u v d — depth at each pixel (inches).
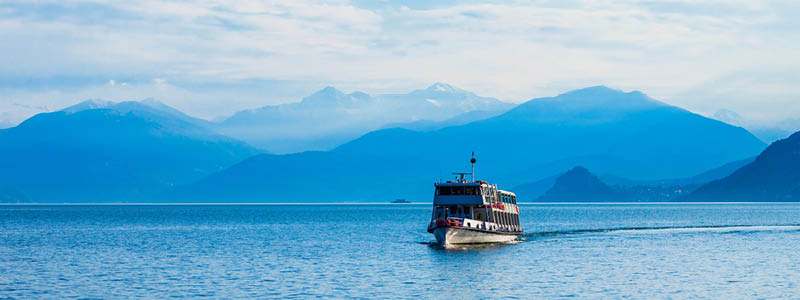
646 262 5132.9
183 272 4697.3
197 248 6387.8
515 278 4399.6
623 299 3777.1
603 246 6279.5
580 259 5265.8
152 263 5196.9
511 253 5575.8
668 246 6348.4
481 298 3809.1
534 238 7106.3
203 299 3769.7
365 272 4655.5
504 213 6432.1
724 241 6963.6
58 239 7608.3
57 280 4382.4
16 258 5556.1
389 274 4562.0
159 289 4052.7
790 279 4389.8
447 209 5984.3
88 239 7608.3
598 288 4077.3
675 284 4202.8
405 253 5733.3
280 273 4630.9
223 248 6387.8
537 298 3806.6
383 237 7785.4
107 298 3806.6
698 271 4704.7
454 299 3786.9
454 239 5797.2
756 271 4714.6
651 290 4013.3
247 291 3983.8
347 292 3959.2
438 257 5364.2
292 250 6141.7
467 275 4507.9
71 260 5408.5
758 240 7076.8
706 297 3821.4
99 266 5017.2
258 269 4830.2
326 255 5689.0
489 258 5285.4
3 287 4133.9
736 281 4308.6
